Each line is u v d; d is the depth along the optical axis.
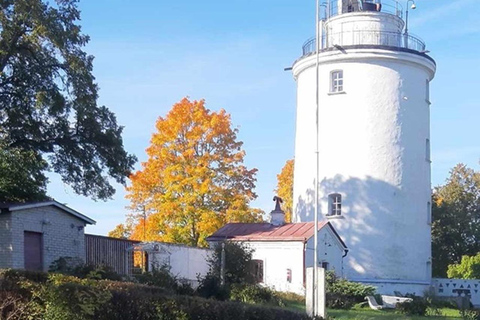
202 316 13.57
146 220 46.38
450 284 40.97
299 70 41.47
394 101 39.47
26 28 27.88
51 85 28.80
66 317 11.47
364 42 39.75
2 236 23.41
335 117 39.69
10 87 28.75
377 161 39.09
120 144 31.25
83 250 27.56
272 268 35.50
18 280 11.92
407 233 39.16
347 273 38.44
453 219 53.84
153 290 14.58
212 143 45.69
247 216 43.94
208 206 43.88
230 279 30.72
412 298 32.53
